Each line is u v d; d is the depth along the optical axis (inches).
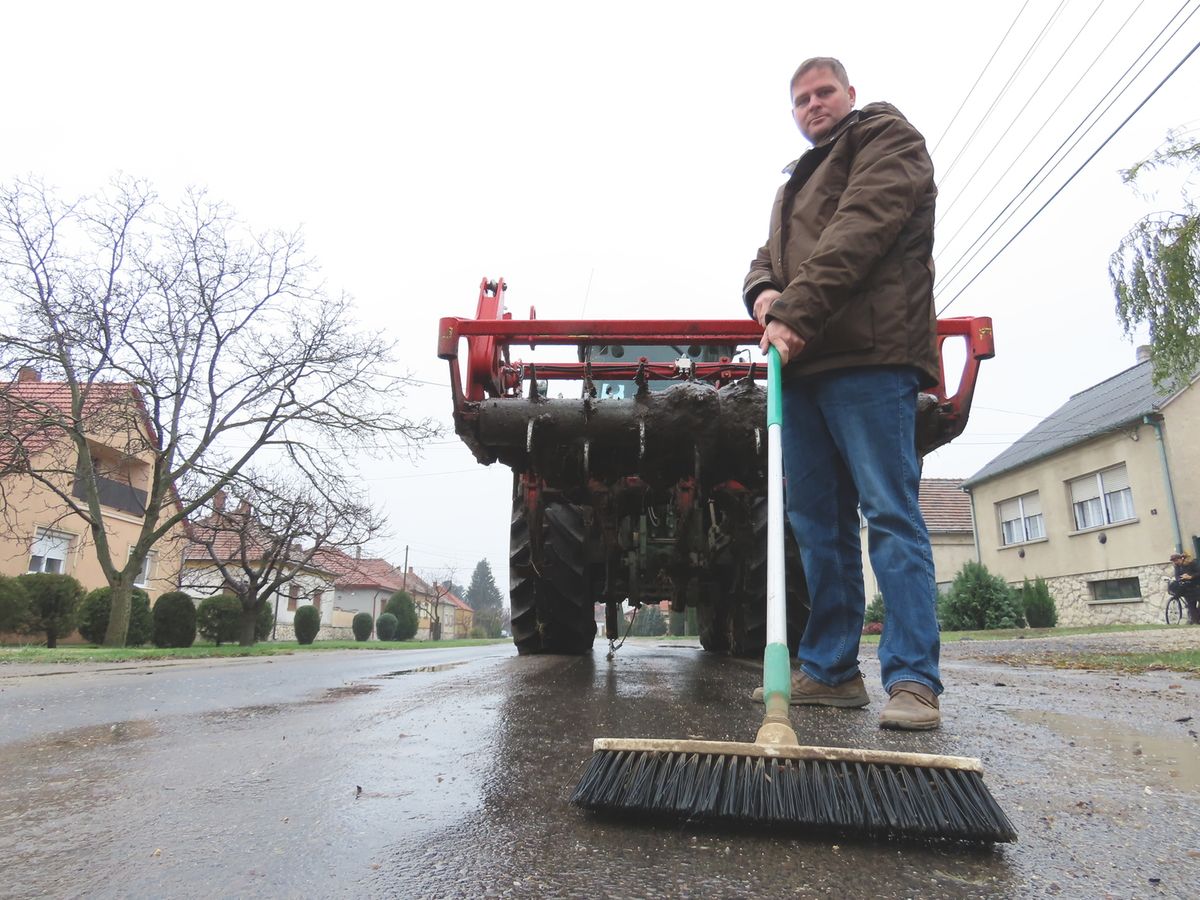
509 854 41.1
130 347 509.4
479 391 117.3
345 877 37.9
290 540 588.7
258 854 41.3
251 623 585.3
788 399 91.4
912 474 81.7
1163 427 534.9
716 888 36.7
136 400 524.4
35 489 677.3
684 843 43.0
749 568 159.3
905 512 80.8
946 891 36.7
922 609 79.1
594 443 107.4
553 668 157.0
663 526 158.9
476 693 111.2
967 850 42.5
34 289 485.1
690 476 116.3
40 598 586.9
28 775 61.4
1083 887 37.4
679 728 78.7
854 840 43.8
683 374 130.3
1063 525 633.0
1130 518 568.7
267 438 533.6
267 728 83.2
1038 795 54.2
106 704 108.1
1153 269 257.4
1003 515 728.3
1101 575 589.3
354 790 54.7
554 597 174.1
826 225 85.4
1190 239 251.3
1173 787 56.4
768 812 43.8
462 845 42.5
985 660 206.1
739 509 150.9
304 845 42.6
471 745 70.7
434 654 295.6
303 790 54.8
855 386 82.0
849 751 45.9
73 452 634.2
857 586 93.0
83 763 65.9
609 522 144.0
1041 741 72.9
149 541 518.0
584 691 112.7
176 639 575.5
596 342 114.4
